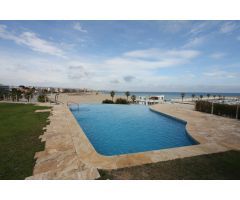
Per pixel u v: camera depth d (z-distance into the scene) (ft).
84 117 46.96
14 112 38.78
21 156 13.70
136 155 13.97
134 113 53.16
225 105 38.22
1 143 16.98
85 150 15.07
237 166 12.07
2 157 13.48
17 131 21.59
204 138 19.88
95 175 10.68
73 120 29.53
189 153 14.51
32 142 17.30
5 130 22.09
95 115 50.01
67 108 47.75
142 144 24.73
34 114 35.83
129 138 27.76
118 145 24.31
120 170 11.36
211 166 12.01
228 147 16.25
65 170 11.33
